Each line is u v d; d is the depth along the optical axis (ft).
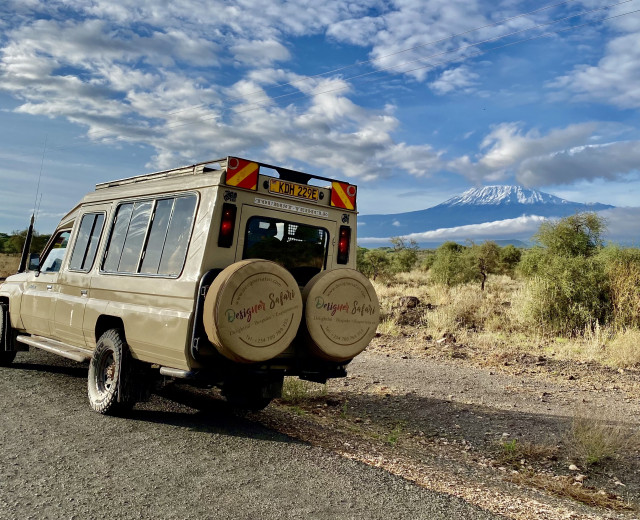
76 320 22.50
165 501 12.20
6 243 207.00
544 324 48.80
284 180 19.06
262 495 12.75
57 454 14.94
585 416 21.91
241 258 17.88
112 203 22.58
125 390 18.71
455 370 32.81
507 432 21.52
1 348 27.81
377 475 14.49
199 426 18.38
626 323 46.47
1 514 11.25
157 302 18.24
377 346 40.37
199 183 18.11
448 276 97.19
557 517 13.05
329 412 23.44
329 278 17.88
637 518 14.20
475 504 13.24
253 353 16.11
